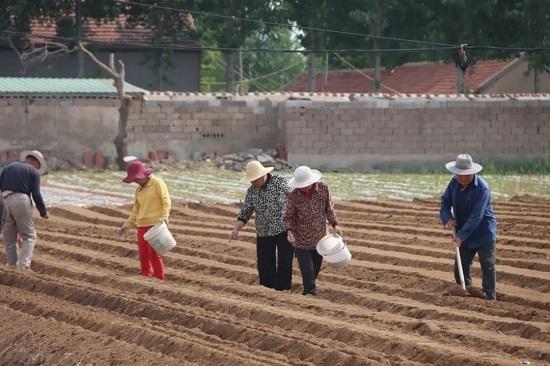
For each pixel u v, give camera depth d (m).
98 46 105.12
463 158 29.34
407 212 51.59
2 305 29.41
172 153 84.38
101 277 33.06
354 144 84.31
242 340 24.06
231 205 56.34
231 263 37.44
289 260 31.22
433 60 104.50
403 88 112.75
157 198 33.72
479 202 29.36
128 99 82.12
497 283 32.97
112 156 83.88
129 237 44.44
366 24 102.12
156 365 22.16
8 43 100.94
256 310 26.47
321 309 27.00
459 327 24.33
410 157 84.38
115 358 23.00
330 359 21.72
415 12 101.75
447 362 21.11
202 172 79.88
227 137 85.62
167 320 26.53
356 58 125.25
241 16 105.94
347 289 30.91
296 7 107.56
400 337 23.06
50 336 25.45
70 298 30.39
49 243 42.84
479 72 110.56
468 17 98.12
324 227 30.33
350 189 65.44
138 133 83.50
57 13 101.94
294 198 30.12
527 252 37.91
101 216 53.12
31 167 35.56
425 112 84.38
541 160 85.25
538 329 23.97
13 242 35.81
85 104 83.06
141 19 106.56
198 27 114.50
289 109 83.94
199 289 30.70
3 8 100.06
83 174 79.38
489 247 29.80
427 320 25.58
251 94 87.56
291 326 25.09
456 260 30.44
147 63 108.06
